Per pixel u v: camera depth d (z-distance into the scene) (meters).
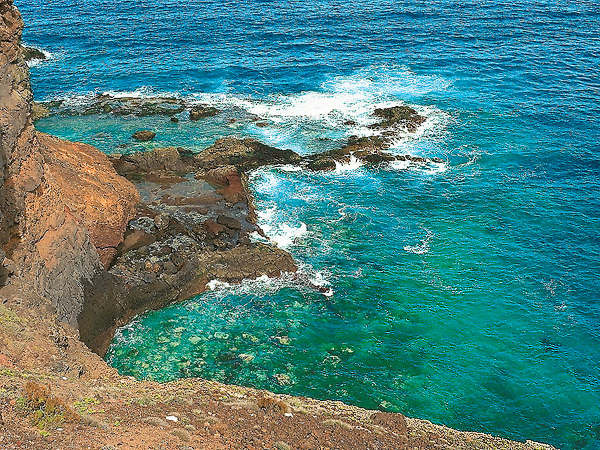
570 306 34.94
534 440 26.67
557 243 40.59
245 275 36.78
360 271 37.94
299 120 58.09
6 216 26.47
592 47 77.62
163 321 33.59
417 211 44.59
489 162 51.09
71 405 18.09
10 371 19.73
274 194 46.31
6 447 14.07
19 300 25.16
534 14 92.94
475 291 36.22
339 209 44.66
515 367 30.73
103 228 36.16
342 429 20.78
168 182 46.25
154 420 18.02
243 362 30.84
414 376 30.12
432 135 55.66
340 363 30.86
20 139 28.45
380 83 67.44
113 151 51.50
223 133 55.38
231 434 18.50
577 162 50.69
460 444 22.03
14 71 28.81
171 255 37.09
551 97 63.06
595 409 28.25
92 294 32.12
